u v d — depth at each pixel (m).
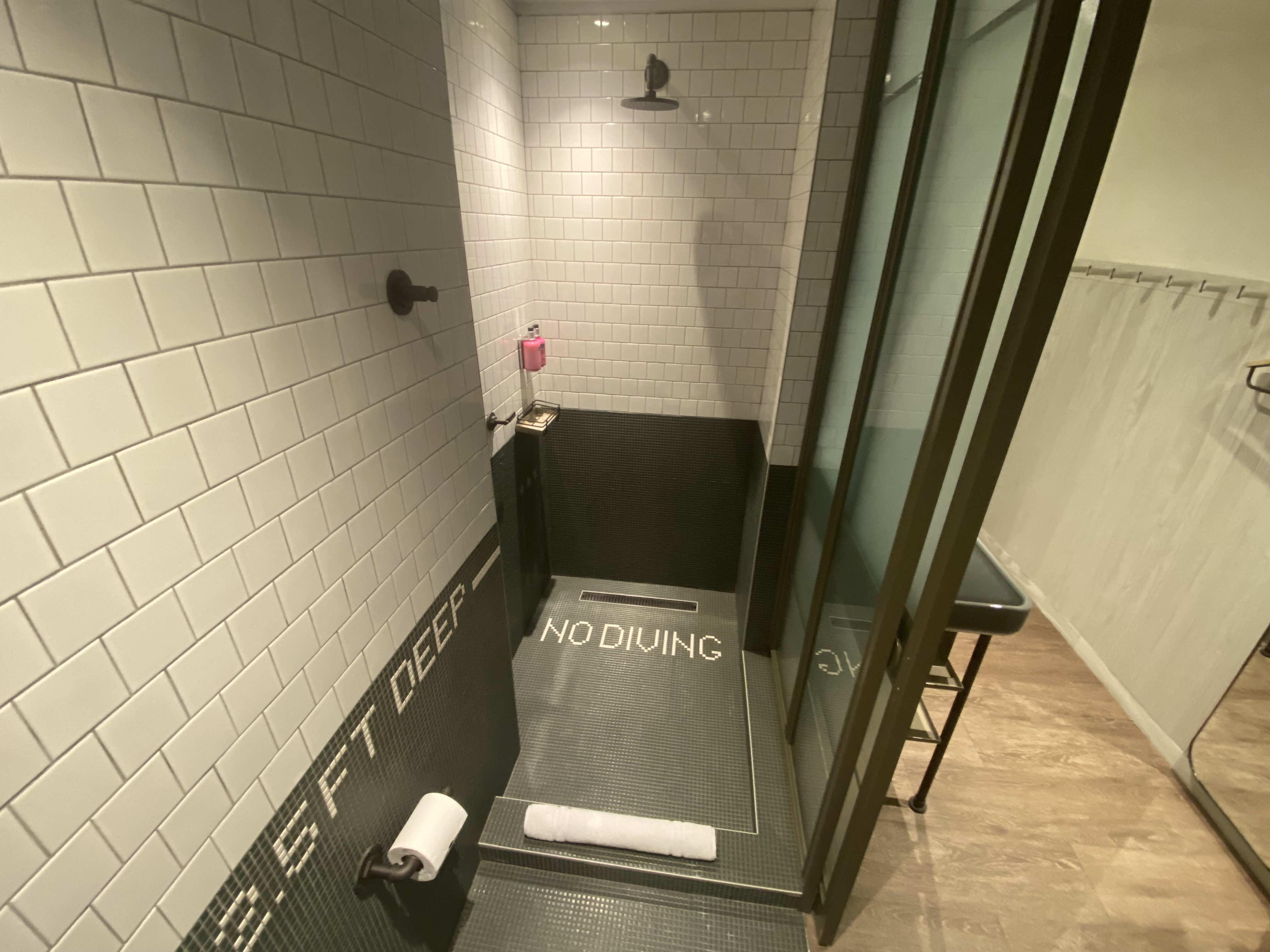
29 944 0.49
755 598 2.27
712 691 2.21
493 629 1.56
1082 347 2.51
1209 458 1.86
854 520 1.45
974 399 0.85
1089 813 1.76
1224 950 1.43
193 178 0.58
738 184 2.02
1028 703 2.16
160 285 0.56
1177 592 1.95
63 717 0.50
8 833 0.47
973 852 1.65
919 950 1.43
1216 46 1.86
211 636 0.65
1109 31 0.56
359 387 0.89
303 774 0.83
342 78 0.79
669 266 2.17
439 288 1.12
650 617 2.61
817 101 1.61
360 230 0.86
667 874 1.52
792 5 1.76
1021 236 0.75
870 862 1.61
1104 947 1.44
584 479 2.60
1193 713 1.85
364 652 0.96
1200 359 1.92
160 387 0.57
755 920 1.48
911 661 0.98
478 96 1.64
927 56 1.12
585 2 1.81
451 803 1.15
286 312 0.72
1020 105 0.66
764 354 2.26
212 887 0.68
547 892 1.53
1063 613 2.53
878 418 1.32
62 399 0.48
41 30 0.44
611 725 2.04
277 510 0.74
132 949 0.58
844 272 1.65
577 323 2.30
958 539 0.85
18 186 0.44
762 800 1.74
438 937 1.35
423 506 1.12
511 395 2.10
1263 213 1.72
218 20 0.59
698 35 1.83
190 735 0.63
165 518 0.59
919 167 1.18
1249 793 1.70
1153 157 2.14
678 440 2.47
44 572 0.48
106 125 0.50
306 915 0.86
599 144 2.01
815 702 1.68
